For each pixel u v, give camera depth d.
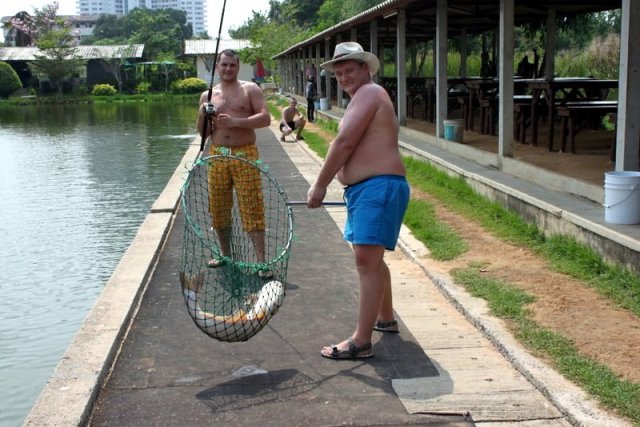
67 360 3.89
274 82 49.62
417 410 3.42
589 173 7.76
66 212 11.47
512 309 4.59
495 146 10.89
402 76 14.05
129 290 5.11
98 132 26.52
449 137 11.57
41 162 17.91
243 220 5.73
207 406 3.50
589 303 4.72
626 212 5.59
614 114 8.11
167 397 3.60
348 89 4.05
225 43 64.38
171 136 24.14
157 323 4.62
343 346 4.05
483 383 3.71
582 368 3.67
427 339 4.34
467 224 7.22
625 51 6.19
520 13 13.80
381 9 12.77
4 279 7.84
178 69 61.81
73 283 7.69
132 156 18.78
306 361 4.03
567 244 5.90
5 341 6.05
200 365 3.98
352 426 3.29
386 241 3.92
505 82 8.93
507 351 4.00
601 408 3.28
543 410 3.40
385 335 4.41
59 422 3.25
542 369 3.72
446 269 5.67
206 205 8.52
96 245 9.30
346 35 21.16
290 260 6.17
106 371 3.87
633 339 4.07
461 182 9.06
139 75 60.66
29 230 10.20
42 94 57.81
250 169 5.60
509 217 7.13
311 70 27.62
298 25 58.53
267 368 3.94
